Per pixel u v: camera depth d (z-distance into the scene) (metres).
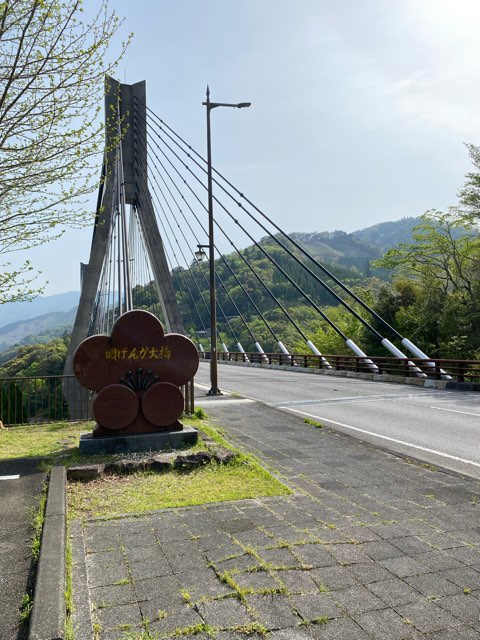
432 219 29.19
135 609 3.11
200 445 7.35
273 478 5.78
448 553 3.89
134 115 32.59
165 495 5.18
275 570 3.59
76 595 3.24
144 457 6.71
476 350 26.22
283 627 2.92
